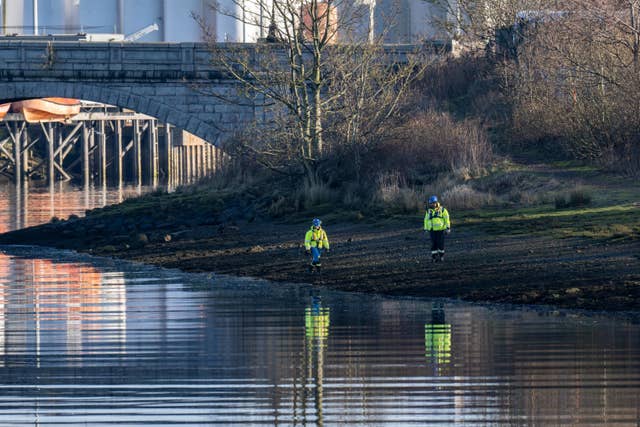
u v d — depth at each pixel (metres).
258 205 155.12
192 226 148.62
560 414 53.66
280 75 160.88
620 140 147.00
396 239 117.81
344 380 61.28
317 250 104.25
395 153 155.62
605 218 113.88
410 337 72.50
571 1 165.12
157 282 104.12
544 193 130.00
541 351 66.94
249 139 174.00
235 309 86.06
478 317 79.25
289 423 53.12
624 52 156.50
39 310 87.50
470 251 105.44
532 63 171.75
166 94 193.75
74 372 64.19
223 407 56.06
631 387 58.28
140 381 61.78
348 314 82.25
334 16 191.38
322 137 161.38
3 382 61.84
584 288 86.25
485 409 54.84
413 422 52.94
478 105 181.38
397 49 189.88
